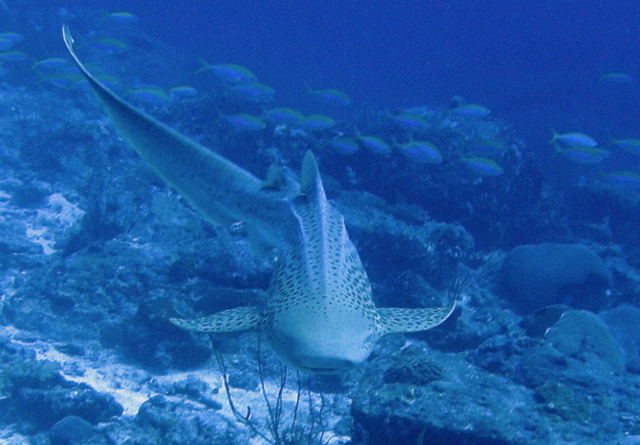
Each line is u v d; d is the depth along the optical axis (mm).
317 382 8820
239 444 6883
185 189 5000
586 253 13961
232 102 17312
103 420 7305
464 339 10555
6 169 15664
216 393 8211
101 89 4609
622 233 19078
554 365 8078
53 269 10305
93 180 13266
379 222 12445
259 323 3607
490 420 6391
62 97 21000
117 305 9688
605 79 16688
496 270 14617
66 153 15867
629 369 10062
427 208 15219
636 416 6926
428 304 11062
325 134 16328
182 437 6812
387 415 6664
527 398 7141
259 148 15734
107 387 8086
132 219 11969
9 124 17672
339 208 12812
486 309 12164
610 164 33406
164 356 8836
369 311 3582
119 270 9969
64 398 7172
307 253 3693
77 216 13953
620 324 11992
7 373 7570
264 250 4664
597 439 6316
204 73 31672
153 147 4801
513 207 16562
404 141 15719
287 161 15648
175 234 11500
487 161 11945
